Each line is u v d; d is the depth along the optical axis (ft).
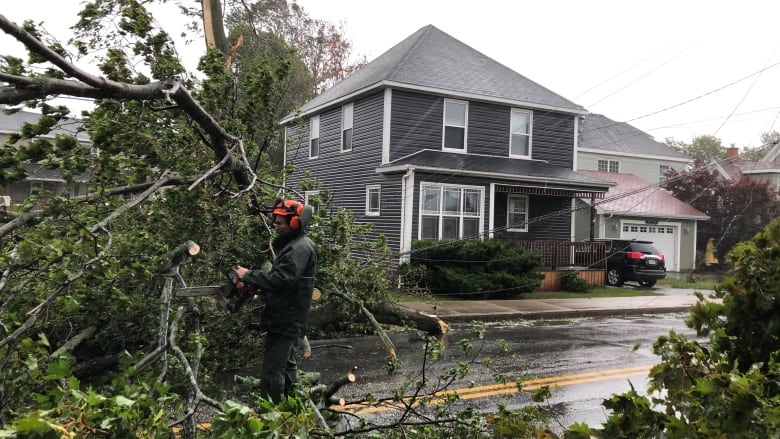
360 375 23.17
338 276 19.10
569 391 21.75
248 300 12.44
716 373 7.13
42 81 10.07
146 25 16.58
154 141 15.55
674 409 8.16
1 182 12.55
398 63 59.98
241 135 19.25
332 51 115.24
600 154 97.96
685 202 90.38
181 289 11.56
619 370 25.31
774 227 8.64
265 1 84.38
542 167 61.87
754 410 6.47
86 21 16.67
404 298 39.70
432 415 17.54
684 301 49.96
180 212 15.62
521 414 12.39
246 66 40.04
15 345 9.94
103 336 14.28
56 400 7.18
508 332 35.27
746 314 8.57
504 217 62.64
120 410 6.95
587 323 39.81
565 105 63.87
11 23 9.05
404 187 53.98
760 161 108.17
